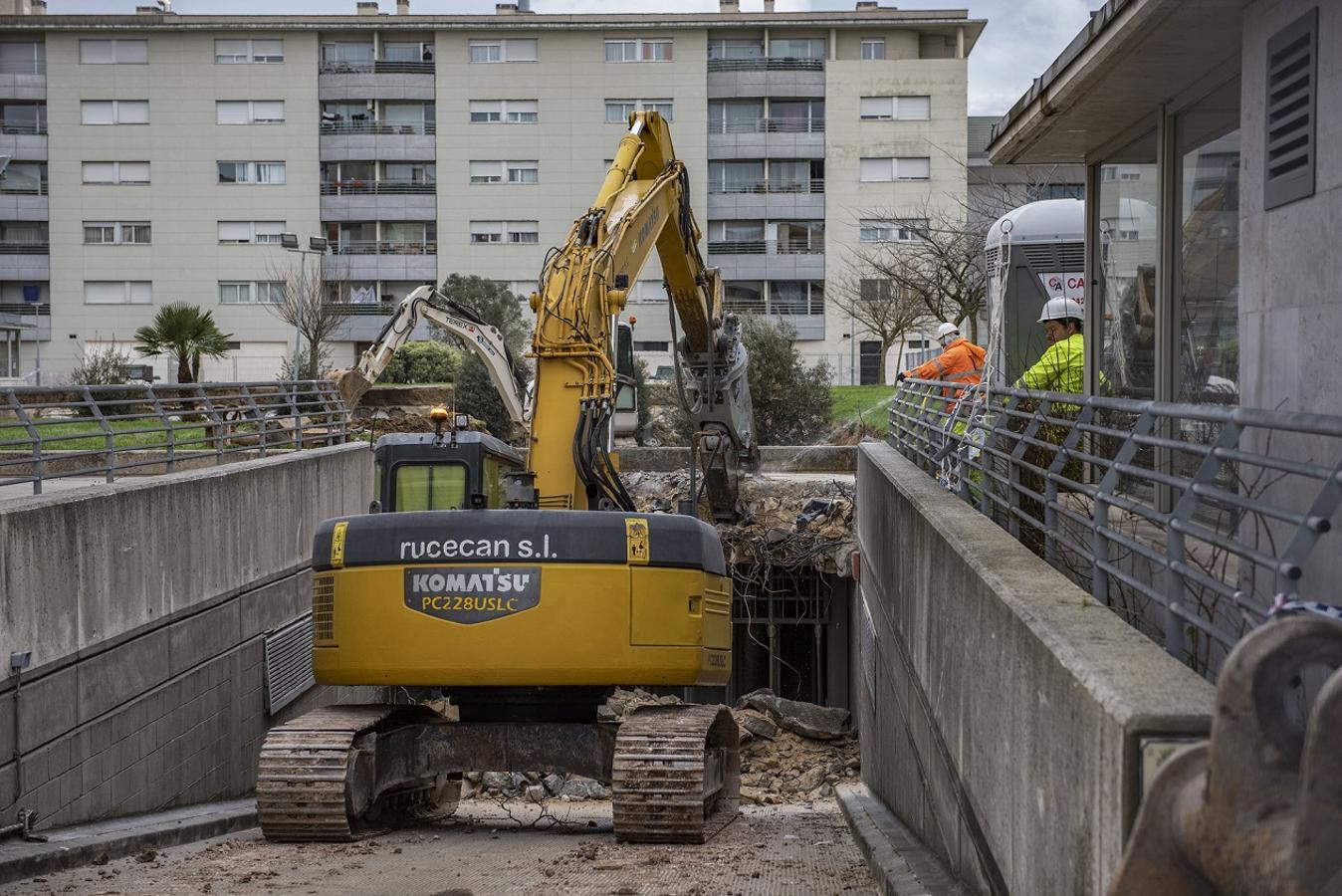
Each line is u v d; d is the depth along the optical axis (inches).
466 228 2412.6
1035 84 386.9
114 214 2407.7
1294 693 182.9
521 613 416.2
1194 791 108.3
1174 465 351.9
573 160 2404.0
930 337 2377.0
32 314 2413.9
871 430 1446.9
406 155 2400.3
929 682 346.3
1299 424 143.8
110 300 2418.8
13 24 2363.4
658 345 2390.5
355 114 2409.0
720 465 818.8
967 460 392.8
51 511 439.2
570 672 416.8
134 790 506.9
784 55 2431.1
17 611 415.5
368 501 856.3
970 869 269.4
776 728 815.7
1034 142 432.8
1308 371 244.5
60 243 2407.7
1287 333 253.9
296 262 2400.3
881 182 2423.7
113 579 487.2
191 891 323.0
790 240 2442.2
